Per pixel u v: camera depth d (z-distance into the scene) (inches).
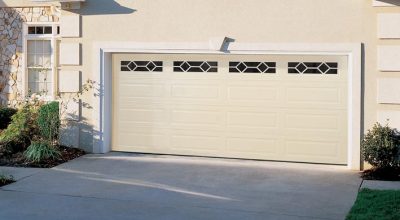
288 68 461.1
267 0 454.3
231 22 463.5
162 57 490.9
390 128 426.9
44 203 331.3
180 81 487.5
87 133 501.4
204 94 482.3
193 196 348.8
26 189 366.3
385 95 429.7
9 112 598.5
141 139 500.1
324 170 431.5
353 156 435.8
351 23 436.5
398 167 411.5
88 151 502.0
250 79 470.3
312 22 445.7
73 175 410.6
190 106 486.3
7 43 641.6
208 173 418.0
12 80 641.0
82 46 500.7
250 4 458.6
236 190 365.4
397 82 427.5
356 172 425.4
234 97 474.6
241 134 474.9
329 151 454.6
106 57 497.7
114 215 305.4
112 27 493.4
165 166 443.5
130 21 488.7
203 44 470.9
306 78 457.1
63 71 506.3
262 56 465.7
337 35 440.1
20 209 317.7
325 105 453.4
